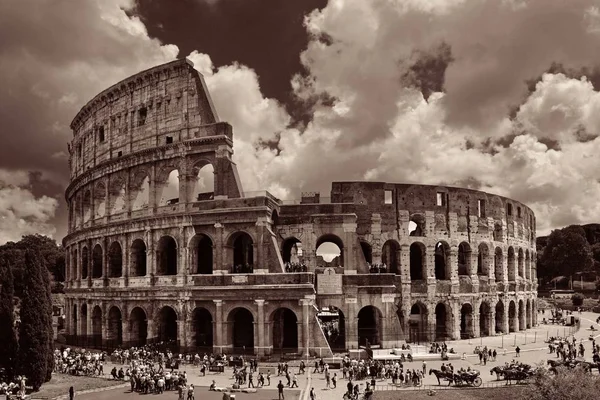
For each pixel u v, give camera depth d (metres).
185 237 85.62
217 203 84.56
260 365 75.31
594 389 47.28
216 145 86.44
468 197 106.44
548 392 48.72
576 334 110.56
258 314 79.56
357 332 86.31
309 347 78.19
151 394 58.88
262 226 82.00
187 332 83.06
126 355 80.69
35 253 65.00
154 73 93.31
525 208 127.31
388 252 102.12
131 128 96.12
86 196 108.94
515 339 100.62
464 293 102.75
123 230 92.75
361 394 57.41
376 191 99.38
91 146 105.81
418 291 98.38
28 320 62.34
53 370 72.44
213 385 61.06
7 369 62.56
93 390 61.06
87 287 99.25
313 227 89.94
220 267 83.06
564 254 199.25
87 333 98.25
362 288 86.88
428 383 63.62
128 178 94.50
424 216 101.06
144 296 87.75
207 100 88.88
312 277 80.88
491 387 59.75
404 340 86.62
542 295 199.75
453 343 95.19
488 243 108.88
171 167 90.19
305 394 58.22
